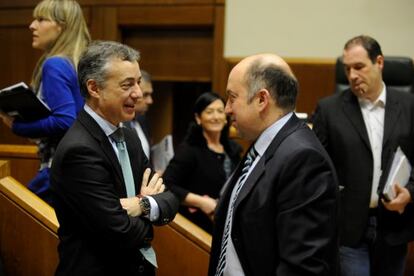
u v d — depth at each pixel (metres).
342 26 3.94
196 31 4.39
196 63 4.41
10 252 2.00
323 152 1.27
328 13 3.96
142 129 3.18
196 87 4.98
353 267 2.10
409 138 2.11
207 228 2.62
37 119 1.92
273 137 1.32
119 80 1.40
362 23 3.89
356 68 2.11
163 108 4.98
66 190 1.36
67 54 1.99
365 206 2.08
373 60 2.10
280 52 4.07
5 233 2.00
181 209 2.67
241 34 4.14
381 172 2.06
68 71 1.94
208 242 2.24
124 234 1.37
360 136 2.10
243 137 1.41
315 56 4.00
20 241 1.98
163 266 2.31
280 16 4.05
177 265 2.29
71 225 1.42
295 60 4.00
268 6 4.07
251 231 1.25
